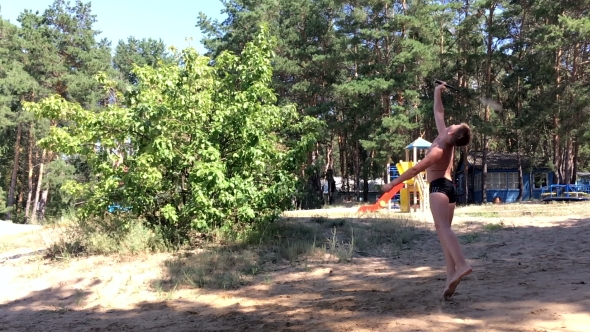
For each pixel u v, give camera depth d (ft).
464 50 106.83
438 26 107.34
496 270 21.90
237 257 28.17
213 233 33.17
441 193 15.58
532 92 105.60
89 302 22.09
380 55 110.93
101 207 32.63
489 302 15.56
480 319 13.71
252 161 32.37
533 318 13.26
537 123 91.25
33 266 28.96
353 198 138.10
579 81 85.71
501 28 95.25
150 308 20.24
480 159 119.75
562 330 12.07
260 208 33.12
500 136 111.34
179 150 32.22
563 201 78.33
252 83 33.76
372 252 29.50
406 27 99.96
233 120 32.04
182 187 33.12
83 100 125.39
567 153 92.53
